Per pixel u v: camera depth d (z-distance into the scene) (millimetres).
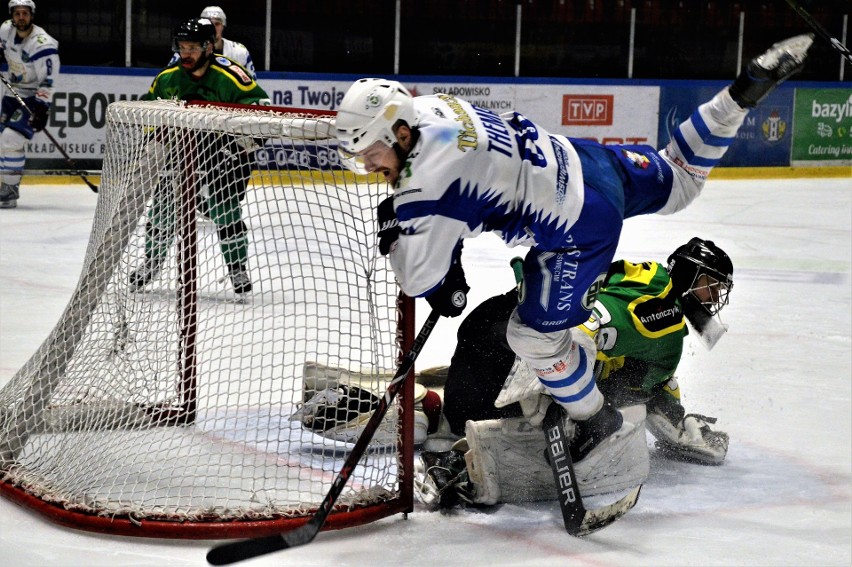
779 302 9773
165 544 4301
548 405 4754
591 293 4512
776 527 4637
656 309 5176
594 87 20266
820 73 22109
